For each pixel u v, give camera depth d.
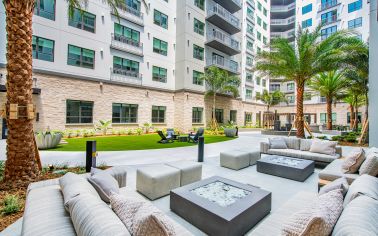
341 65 12.45
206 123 23.77
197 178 5.25
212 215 2.90
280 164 6.04
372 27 8.53
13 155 4.43
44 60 14.35
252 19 33.31
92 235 1.48
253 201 3.27
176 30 22.89
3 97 12.23
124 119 18.70
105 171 3.73
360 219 1.58
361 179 2.70
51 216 2.18
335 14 32.56
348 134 15.19
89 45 16.61
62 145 11.11
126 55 18.94
